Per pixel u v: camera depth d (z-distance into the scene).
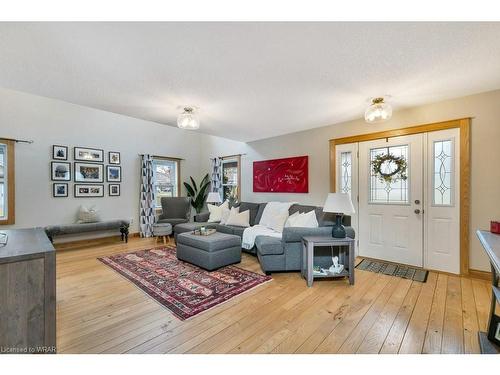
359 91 2.66
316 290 2.59
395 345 1.67
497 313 2.08
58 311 2.14
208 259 3.12
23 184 4.14
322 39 1.71
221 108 3.21
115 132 5.27
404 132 3.35
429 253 3.18
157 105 3.07
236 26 1.56
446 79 2.39
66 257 3.83
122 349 1.63
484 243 1.66
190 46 1.79
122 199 5.36
